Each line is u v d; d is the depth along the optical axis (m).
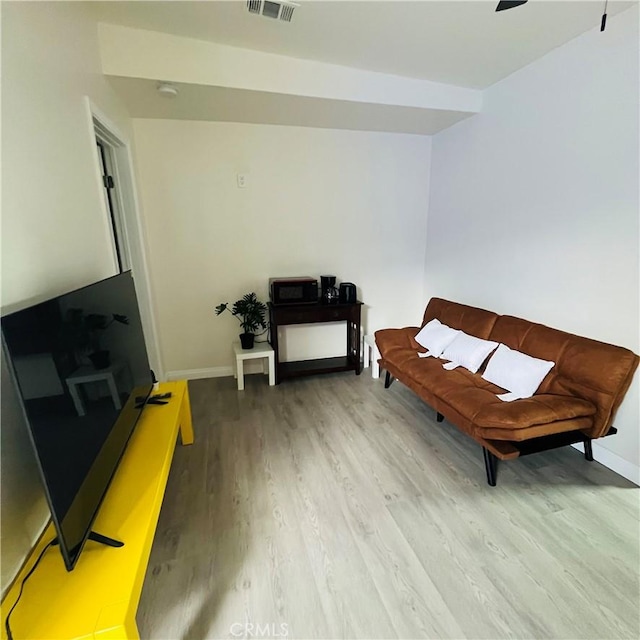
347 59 2.47
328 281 3.48
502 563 1.53
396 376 2.94
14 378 0.84
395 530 1.70
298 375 3.40
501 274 2.96
